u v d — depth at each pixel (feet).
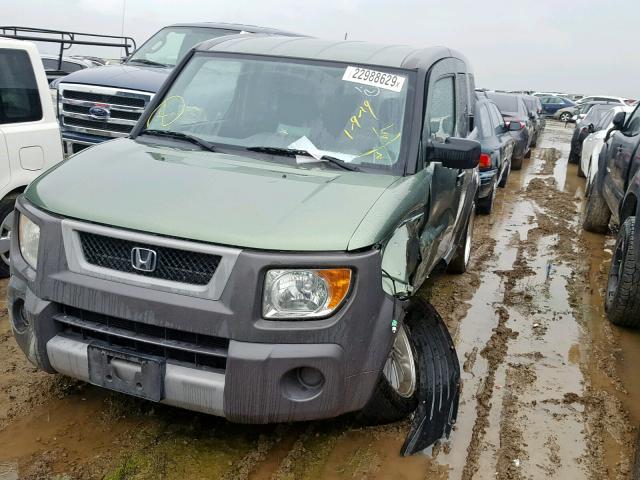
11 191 17.56
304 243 9.21
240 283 9.03
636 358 16.44
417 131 12.87
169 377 9.43
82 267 9.68
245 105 13.62
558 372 15.28
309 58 14.14
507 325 18.07
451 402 11.92
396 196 11.00
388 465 11.01
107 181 10.67
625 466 11.68
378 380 10.11
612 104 57.16
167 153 12.30
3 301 16.69
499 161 33.65
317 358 9.22
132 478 10.00
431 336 12.55
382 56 14.28
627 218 18.76
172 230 9.28
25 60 17.87
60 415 11.53
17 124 17.60
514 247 27.04
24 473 9.92
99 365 9.77
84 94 25.02
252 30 30.19
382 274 9.84
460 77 17.65
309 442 11.39
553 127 121.80
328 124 13.04
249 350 9.07
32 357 10.31
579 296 20.92
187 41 29.91
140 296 9.30
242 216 9.59
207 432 11.35
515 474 11.13
